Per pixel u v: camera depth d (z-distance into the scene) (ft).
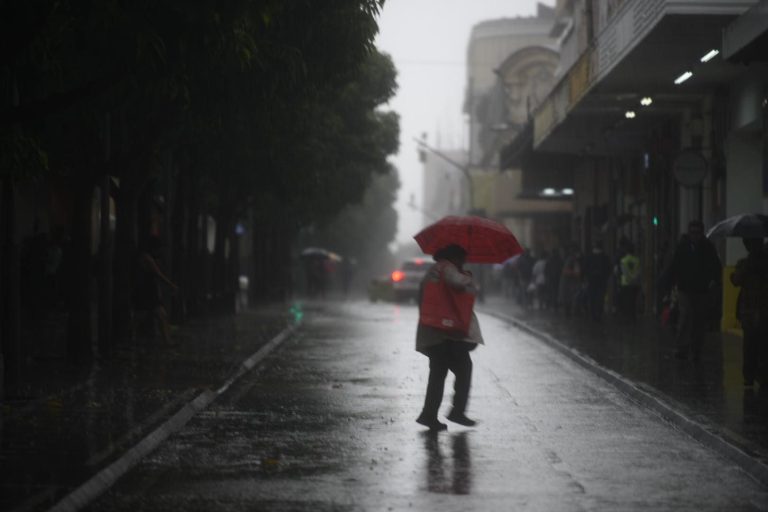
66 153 86.69
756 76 107.14
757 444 48.21
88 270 82.12
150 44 53.52
